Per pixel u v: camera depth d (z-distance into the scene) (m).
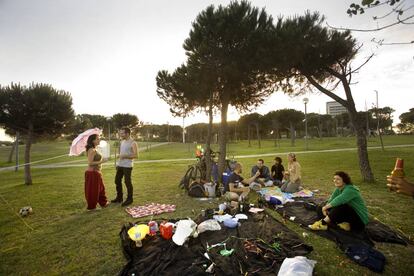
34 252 3.54
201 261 3.02
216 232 3.86
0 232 4.33
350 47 8.19
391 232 3.88
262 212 4.90
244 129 48.03
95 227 4.43
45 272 3.03
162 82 9.31
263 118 38.78
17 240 3.97
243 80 8.26
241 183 6.63
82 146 6.10
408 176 8.62
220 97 9.03
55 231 4.30
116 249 3.56
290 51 7.44
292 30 7.29
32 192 7.95
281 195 5.97
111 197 6.80
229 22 7.22
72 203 6.25
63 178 11.47
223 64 7.46
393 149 21.42
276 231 3.91
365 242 3.56
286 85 9.66
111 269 3.04
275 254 3.18
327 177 9.31
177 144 56.62
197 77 7.86
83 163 21.39
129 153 5.97
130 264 3.02
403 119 69.50
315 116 59.84
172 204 5.87
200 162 8.31
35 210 5.67
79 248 3.62
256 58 7.31
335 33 8.16
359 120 8.46
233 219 4.26
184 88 8.66
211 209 5.01
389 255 3.25
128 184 5.94
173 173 11.73
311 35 7.91
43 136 12.18
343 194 3.96
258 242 3.51
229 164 9.00
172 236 3.60
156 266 2.93
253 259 3.06
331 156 17.56
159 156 25.20
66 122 12.24
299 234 3.97
